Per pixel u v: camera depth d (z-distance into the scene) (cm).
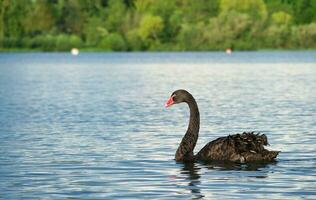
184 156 1591
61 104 3097
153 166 1520
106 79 5319
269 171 1446
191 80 5062
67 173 1449
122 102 3203
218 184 1324
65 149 1764
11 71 6888
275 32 11444
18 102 3209
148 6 12731
